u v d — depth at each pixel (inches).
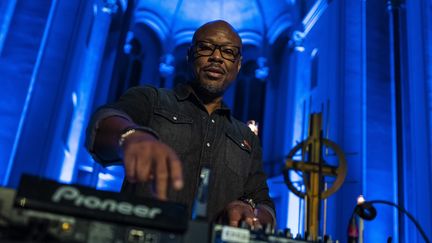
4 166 219.9
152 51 639.1
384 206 290.8
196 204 24.5
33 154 240.7
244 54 658.8
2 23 224.1
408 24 277.7
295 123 494.6
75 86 327.0
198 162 45.5
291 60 534.3
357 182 305.7
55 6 265.3
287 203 470.3
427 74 251.0
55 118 258.2
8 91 229.5
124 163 24.1
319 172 35.2
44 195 20.4
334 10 419.8
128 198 21.7
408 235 259.0
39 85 258.7
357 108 350.3
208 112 50.1
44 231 19.6
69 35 279.9
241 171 48.8
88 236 20.3
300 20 530.3
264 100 617.3
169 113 45.9
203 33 49.1
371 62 329.7
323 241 27.9
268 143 571.5
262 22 634.2
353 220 39.8
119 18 509.7
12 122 226.5
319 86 434.3
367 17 343.0
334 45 402.6
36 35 241.0
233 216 35.9
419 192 242.1
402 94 304.7
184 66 669.9
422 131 246.2
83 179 415.2
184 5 639.1
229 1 632.4
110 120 31.1
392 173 303.1
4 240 18.9
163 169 22.6
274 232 26.5
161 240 21.4
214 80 48.3
